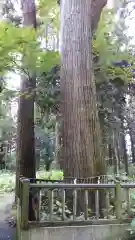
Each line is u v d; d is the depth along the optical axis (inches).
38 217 126.6
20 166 259.0
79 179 152.9
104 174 158.7
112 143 376.5
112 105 287.4
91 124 162.1
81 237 128.7
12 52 192.5
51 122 303.3
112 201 143.8
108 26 272.5
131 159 579.2
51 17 299.4
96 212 133.7
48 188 128.7
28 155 260.5
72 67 169.9
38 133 375.9
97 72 266.7
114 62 266.5
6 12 291.7
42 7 298.4
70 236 127.5
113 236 131.6
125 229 132.3
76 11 179.3
